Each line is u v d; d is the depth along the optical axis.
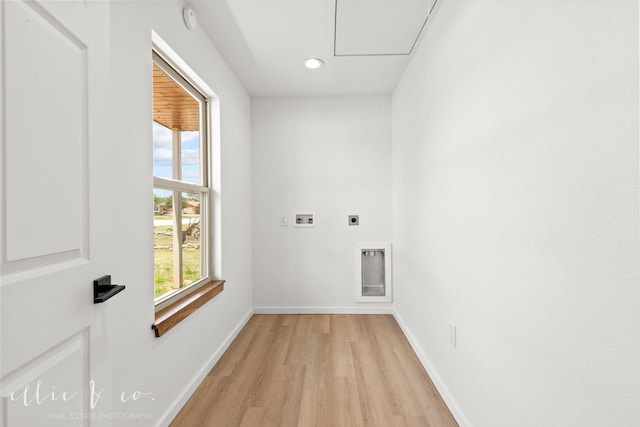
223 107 2.38
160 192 1.68
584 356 0.79
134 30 1.29
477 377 1.37
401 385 1.90
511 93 1.10
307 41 2.19
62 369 0.73
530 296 1.00
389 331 2.78
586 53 0.78
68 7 0.75
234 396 1.78
